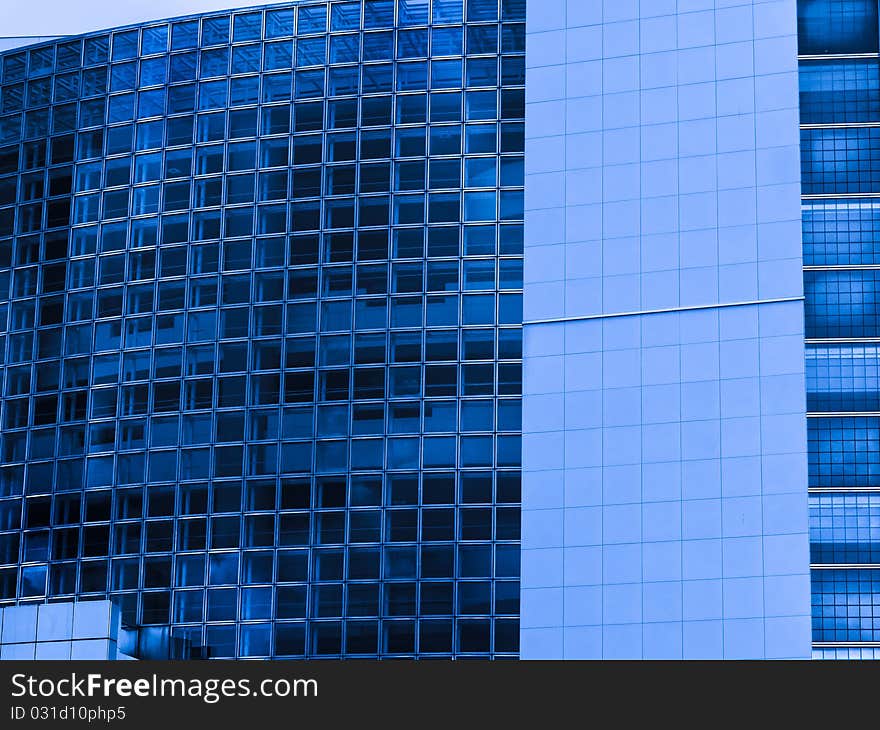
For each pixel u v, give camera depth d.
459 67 128.50
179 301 128.75
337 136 128.75
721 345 112.38
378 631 117.56
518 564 117.56
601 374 114.44
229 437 124.50
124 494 125.50
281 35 132.12
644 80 118.81
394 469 120.81
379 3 131.00
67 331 131.00
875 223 113.25
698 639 107.25
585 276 116.62
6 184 135.88
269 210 128.62
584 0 121.75
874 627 105.94
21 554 126.81
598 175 118.12
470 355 122.31
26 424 129.88
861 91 115.75
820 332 111.75
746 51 117.00
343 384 123.56
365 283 125.31
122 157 133.38
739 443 110.31
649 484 111.25
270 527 121.75
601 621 109.38
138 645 121.19
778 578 106.88
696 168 116.00
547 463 113.75
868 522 107.94
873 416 109.75
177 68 133.88
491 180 125.81
